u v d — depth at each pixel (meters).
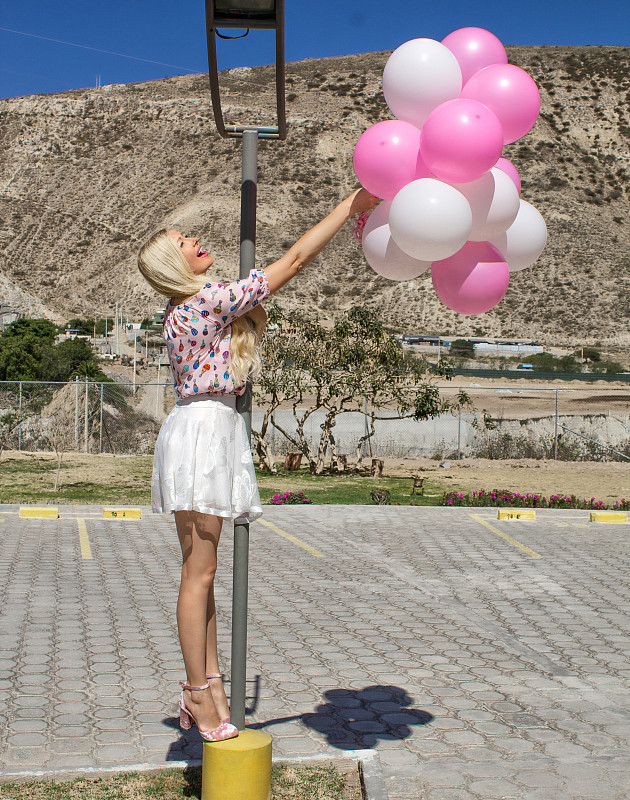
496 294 4.06
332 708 4.95
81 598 7.67
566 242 96.56
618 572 9.45
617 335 82.38
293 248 3.70
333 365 21.16
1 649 6.01
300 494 14.93
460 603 7.82
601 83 132.88
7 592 7.81
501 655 6.16
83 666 5.66
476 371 55.28
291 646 6.26
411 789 3.87
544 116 125.81
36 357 43.84
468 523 12.95
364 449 25.94
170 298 3.64
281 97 3.69
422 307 87.31
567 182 111.06
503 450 26.38
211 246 101.56
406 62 3.88
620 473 22.75
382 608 7.55
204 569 3.55
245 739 3.55
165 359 58.84
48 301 103.31
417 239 3.66
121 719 4.68
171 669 5.64
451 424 27.47
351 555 10.12
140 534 11.48
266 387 20.84
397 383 21.73
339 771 4.02
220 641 6.33
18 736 4.39
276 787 3.77
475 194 3.85
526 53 143.38
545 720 4.83
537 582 8.81
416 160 3.81
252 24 3.55
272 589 8.20
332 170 119.12
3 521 12.34
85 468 20.72
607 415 29.70
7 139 135.38
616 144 120.06
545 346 79.81
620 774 4.08
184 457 3.42
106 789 3.68
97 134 133.75
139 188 122.88
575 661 6.05
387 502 15.60
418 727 4.67
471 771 4.08
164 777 3.82
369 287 92.81
